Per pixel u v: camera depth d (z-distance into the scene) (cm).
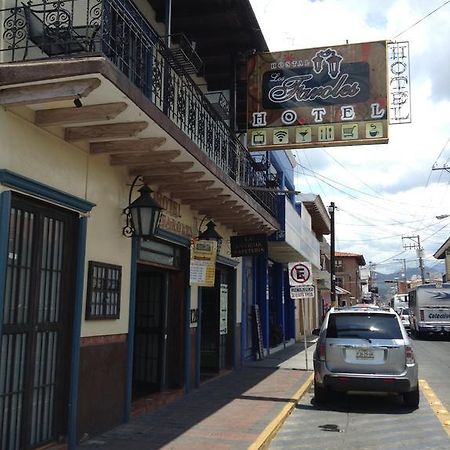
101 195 733
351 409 1001
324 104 1185
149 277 1064
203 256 1035
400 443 765
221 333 1392
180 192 966
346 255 8081
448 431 833
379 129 1153
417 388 1007
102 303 725
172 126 682
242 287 1584
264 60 1228
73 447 650
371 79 1176
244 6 1060
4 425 549
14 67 524
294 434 810
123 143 686
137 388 1040
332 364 995
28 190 569
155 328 1047
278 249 1930
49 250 629
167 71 809
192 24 1126
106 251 742
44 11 585
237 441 713
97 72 509
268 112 1208
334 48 1201
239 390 1120
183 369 1068
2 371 546
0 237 529
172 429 769
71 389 651
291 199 2122
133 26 699
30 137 582
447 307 3231
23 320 579
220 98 1280
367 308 1080
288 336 2608
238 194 1044
